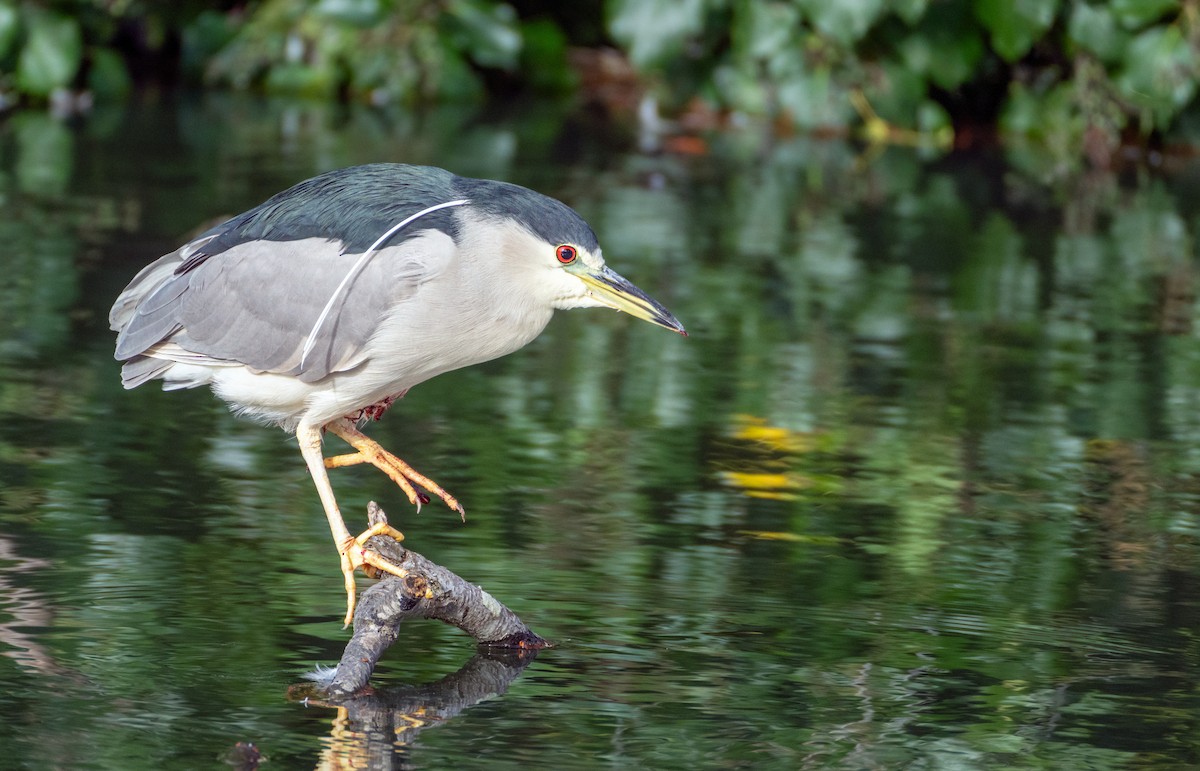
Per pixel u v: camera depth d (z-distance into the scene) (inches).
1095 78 826.8
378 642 294.7
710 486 398.6
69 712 273.6
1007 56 807.7
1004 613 328.5
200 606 319.3
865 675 298.5
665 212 679.7
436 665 299.6
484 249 313.9
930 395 472.4
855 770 262.4
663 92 888.3
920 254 632.4
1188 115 845.2
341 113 856.9
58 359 474.3
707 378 483.8
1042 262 625.0
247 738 266.8
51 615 311.6
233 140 773.9
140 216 625.6
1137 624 324.2
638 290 317.7
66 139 765.3
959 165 805.9
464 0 906.7
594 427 439.5
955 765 265.1
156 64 952.3
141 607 317.4
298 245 322.0
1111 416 458.0
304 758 260.7
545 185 709.9
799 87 853.8
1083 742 273.4
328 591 329.4
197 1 928.9
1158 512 389.4
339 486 390.6
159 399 450.9
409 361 319.6
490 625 305.1
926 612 328.2
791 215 687.7
